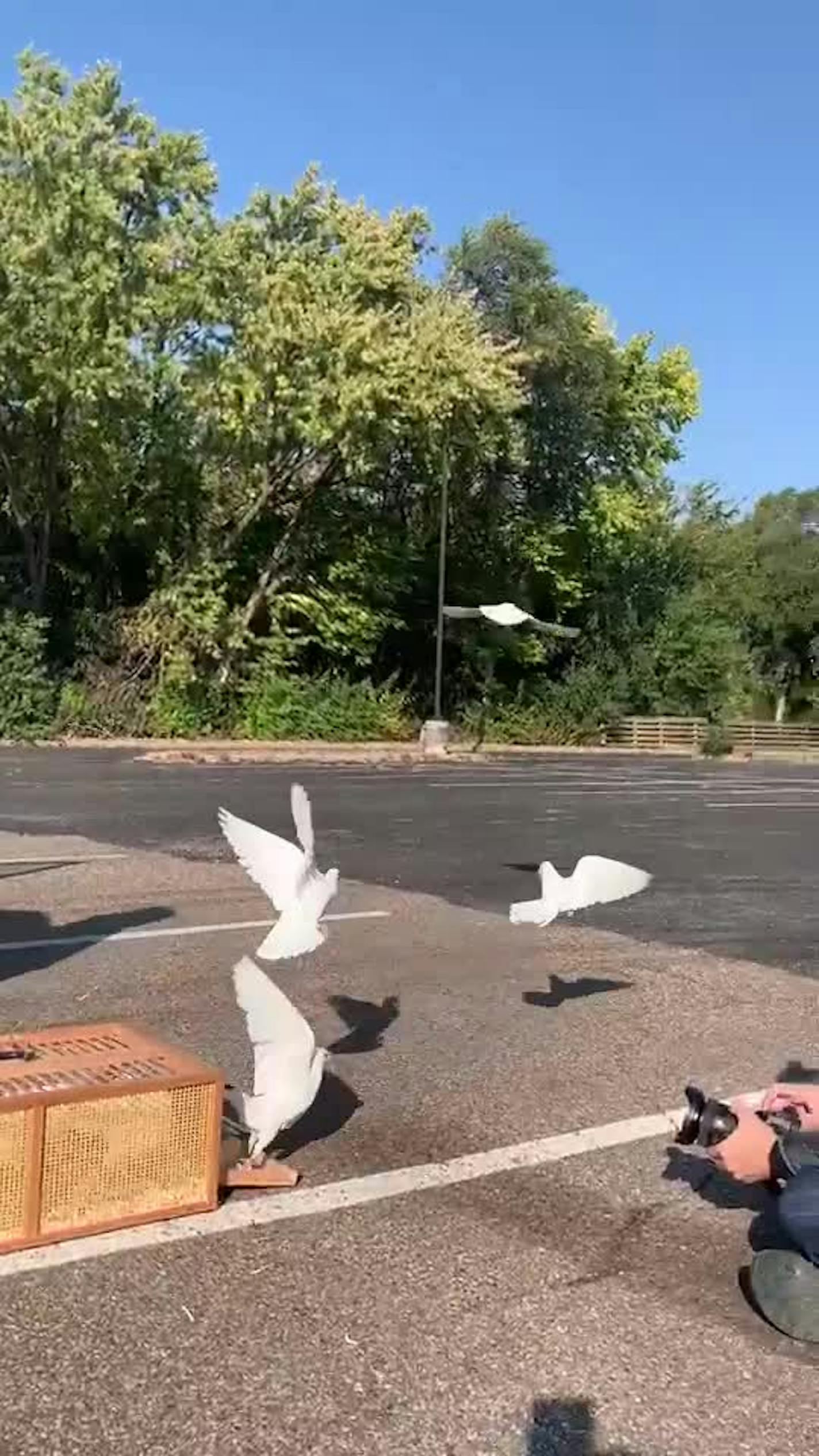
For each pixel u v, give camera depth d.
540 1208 4.89
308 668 39.25
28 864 12.23
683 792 25.28
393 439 35.88
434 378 34.19
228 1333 3.87
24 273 30.67
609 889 5.67
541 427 42.53
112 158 31.78
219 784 22.45
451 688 43.38
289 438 34.66
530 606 44.31
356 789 22.72
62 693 33.81
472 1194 4.99
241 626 35.97
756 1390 3.69
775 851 15.64
